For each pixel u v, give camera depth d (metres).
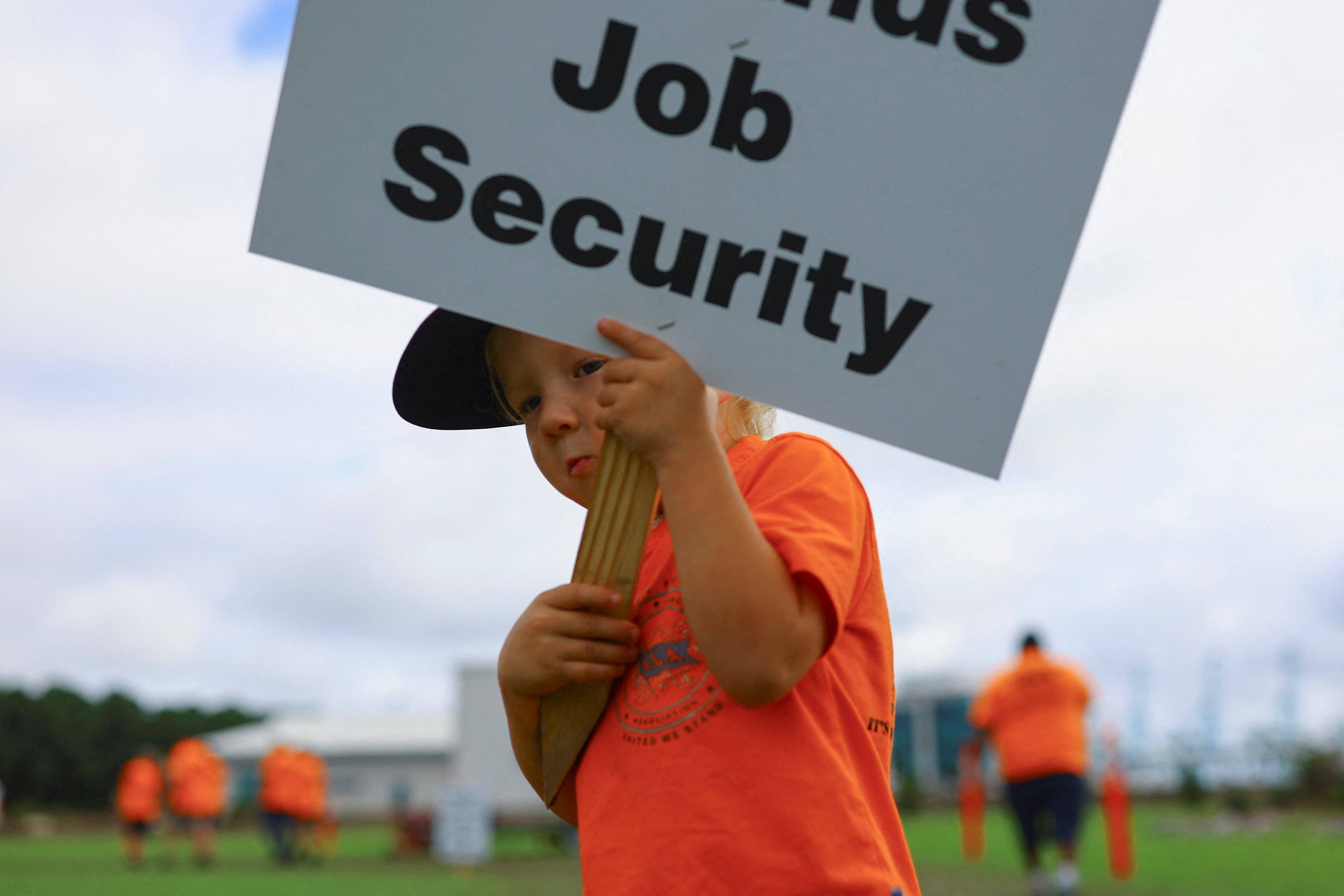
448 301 1.12
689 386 1.06
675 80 1.12
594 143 1.12
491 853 17.80
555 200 1.12
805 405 1.10
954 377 1.10
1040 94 1.11
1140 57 1.10
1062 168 1.10
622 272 1.11
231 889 10.12
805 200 1.11
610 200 1.12
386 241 1.13
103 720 56.50
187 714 62.47
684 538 1.04
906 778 28.52
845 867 1.06
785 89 1.11
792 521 1.12
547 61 1.13
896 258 1.10
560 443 1.25
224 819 37.03
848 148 1.11
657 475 1.07
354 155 1.13
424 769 41.94
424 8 1.13
